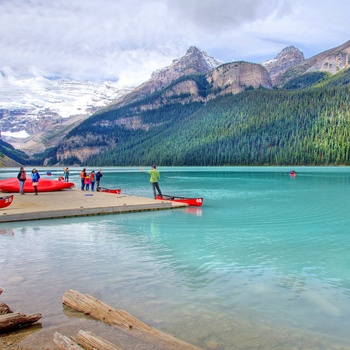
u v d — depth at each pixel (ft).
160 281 31.48
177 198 90.38
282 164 550.36
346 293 29.07
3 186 112.37
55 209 70.23
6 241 48.39
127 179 241.55
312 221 65.41
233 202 96.94
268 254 40.96
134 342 20.35
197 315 24.71
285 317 24.54
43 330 22.07
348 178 218.38
